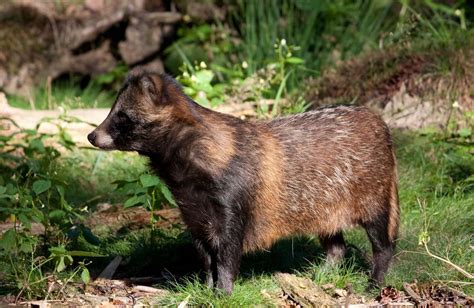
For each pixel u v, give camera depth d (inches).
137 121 372.2
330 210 398.6
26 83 878.4
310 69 748.0
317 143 394.9
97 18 908.6
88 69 898.1
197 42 897.5
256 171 376.2
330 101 642.2
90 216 500.7
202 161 369.1
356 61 666.8
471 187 518.6
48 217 433.1
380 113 617.6
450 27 725.9
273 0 829.8
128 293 392.2
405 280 399.9
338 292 390.9
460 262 411.8
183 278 405.4
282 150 388.5
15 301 376.2
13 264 392.5
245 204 374.9
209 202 372.2
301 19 836.6
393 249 412.8
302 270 420.2
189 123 371.2
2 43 888.9
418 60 637.3
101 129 375.6
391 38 714.8
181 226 473.1
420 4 794.8
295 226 394.3
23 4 909.2
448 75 616.4
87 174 583.2
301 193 390.3
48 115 636.7
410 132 590.6
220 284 377.7
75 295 386.3
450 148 562.6
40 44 897.5
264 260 427.5
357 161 400.2
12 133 609.6
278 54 755.4
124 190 457.7
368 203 405.4
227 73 770.8
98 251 429.4
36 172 489.7
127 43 903.7
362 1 856.3
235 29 912.9
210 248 388.5
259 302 373.1
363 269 419.2
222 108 645.9
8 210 393.4
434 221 465.4
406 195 508.4
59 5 917.2
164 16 915.4
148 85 369.7
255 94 658.8
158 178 417.1
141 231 472.7
